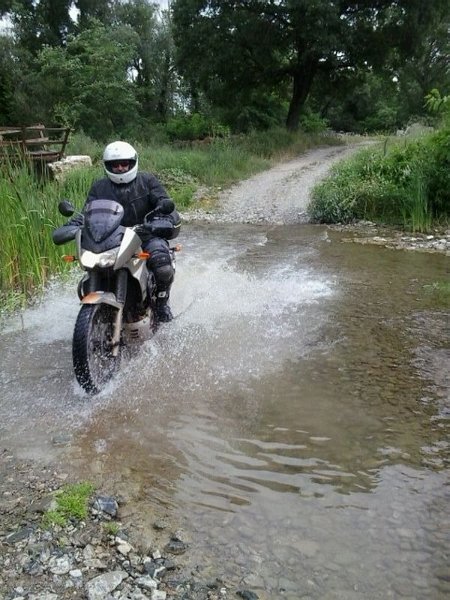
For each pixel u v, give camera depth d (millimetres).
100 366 4398
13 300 6309
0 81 34469
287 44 29641
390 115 55312
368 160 13758
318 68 32750
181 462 3447
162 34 45438
